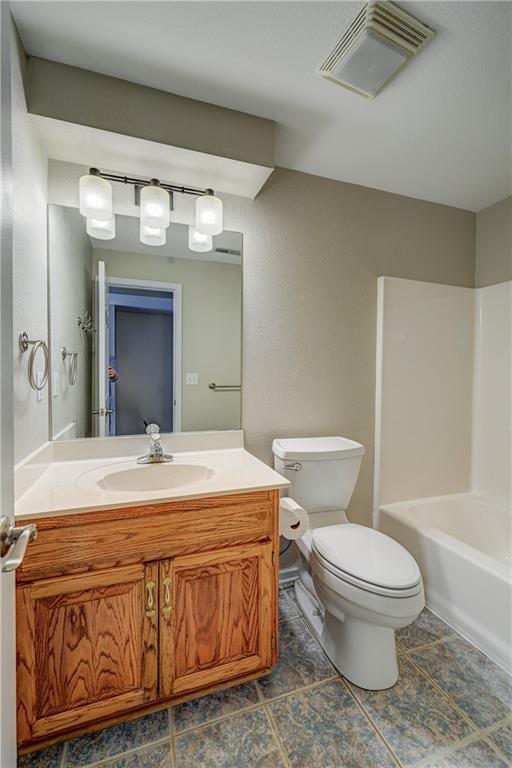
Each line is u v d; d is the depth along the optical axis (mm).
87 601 1036
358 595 1202
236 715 1169
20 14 1027
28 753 1042
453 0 1006
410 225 2150
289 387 1888
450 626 1607
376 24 1064
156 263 1640
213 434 1744
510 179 1961
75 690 1035
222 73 1247
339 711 1185
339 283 1979
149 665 1104
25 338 1143
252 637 1237
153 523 1093
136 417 1621
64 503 1038
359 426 2061
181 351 1689
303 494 1655
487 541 2076
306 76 1256
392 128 1540
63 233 1469
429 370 2209
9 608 739
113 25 1067
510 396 2143
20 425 1094
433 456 2242
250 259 1787
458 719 1160
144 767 1021
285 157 1753
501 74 1251
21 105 1127
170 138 1337
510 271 2170
